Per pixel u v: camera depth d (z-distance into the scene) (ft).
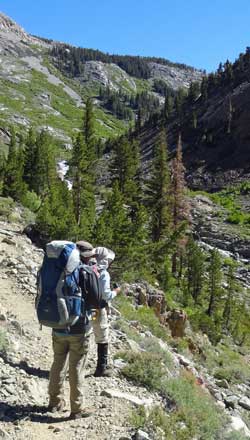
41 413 20.13
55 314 18.78
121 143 152.05
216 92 486.38
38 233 62.64
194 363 48.34
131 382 25.53
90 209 96.94
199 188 320.09
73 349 19.85
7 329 28.19
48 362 25.96
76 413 19.98
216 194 288.10
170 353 39.50
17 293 37.14
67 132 622.95
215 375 52.54
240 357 83.61
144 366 26.55
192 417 23.76
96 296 19.86
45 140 211.20
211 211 216.13
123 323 36.91
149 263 71.00
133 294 60.75
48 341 29.14
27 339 28.32
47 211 63.41
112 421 19.88
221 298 123.24
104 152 472.44
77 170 104.42
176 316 61.46
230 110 381.40
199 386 35.70
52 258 19.11
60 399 20.62
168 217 129.08
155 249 73.31
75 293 19.06
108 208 78.28
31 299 36.70
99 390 23.24
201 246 175.42
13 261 43.11
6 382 21.72
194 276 124.88
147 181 133.08
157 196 130.00
